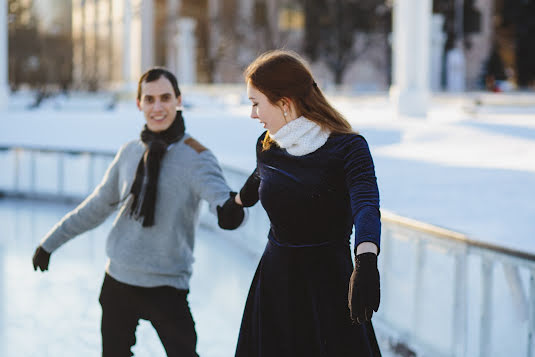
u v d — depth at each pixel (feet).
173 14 187.32
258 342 7.34
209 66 188.85
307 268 7.00
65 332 14.20
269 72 6.93
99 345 13.48
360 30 175.83
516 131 42.93
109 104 89.45
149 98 9.27
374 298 6.03
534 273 9.54
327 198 6.88
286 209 7.00
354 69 204.23
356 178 6.65
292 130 6.86
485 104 75.41
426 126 45.57
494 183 28.45
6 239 23.77
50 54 176.65
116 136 57.11
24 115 61.62
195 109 77.56
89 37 178.29
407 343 12.80
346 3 172.35
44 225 26.81
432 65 120.98
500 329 11.64
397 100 58.75
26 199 33.91
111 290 9.43
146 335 14.25
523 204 24.11
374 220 6.30
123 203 9.41
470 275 14.85
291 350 7.04
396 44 59.88
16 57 168.76
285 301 7.06
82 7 179.42
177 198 9.14
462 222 21.88
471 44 199.62
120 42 172.14
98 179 33.78
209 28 192.75
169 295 9.28
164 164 9.17
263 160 7.28
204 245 23.12
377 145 41.96
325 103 6.99
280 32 188.44
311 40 177.06
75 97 107.65
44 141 57.62
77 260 20.81
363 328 7.01
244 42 183.62
